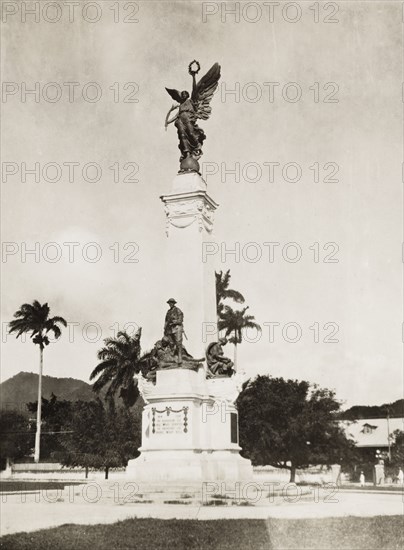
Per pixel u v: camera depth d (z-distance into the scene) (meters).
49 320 52.06
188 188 26.84
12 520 15.64
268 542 13.12
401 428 46.91
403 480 40.25
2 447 41.91
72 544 12.47
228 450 24.05
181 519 15.36
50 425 51.12
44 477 38.53
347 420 45.53
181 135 28.25
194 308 25.73
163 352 24.77
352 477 41.88
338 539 13.61
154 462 22.69
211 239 27.53
